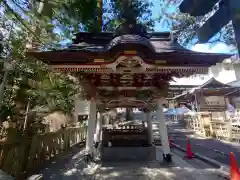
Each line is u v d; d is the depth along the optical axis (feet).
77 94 25.96
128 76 22.33
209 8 5.39
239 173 14.39
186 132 54.75
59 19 14.35
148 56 17.06
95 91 23.86
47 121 33.12
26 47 16.97
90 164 21.70
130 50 16.37
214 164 20.47
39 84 17.93
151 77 23.00
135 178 16.74
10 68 16.65
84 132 47.29
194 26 28.22
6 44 17.33
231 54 16.43
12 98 19.11
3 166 13.93
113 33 21.09
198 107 65.82
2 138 17.16
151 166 20.62
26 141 17.39
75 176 17.61
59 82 20.66
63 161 23.65
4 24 17.24
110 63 17.56
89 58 17.29
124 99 24.88
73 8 13.24
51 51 16.06
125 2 20.48
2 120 18.84
